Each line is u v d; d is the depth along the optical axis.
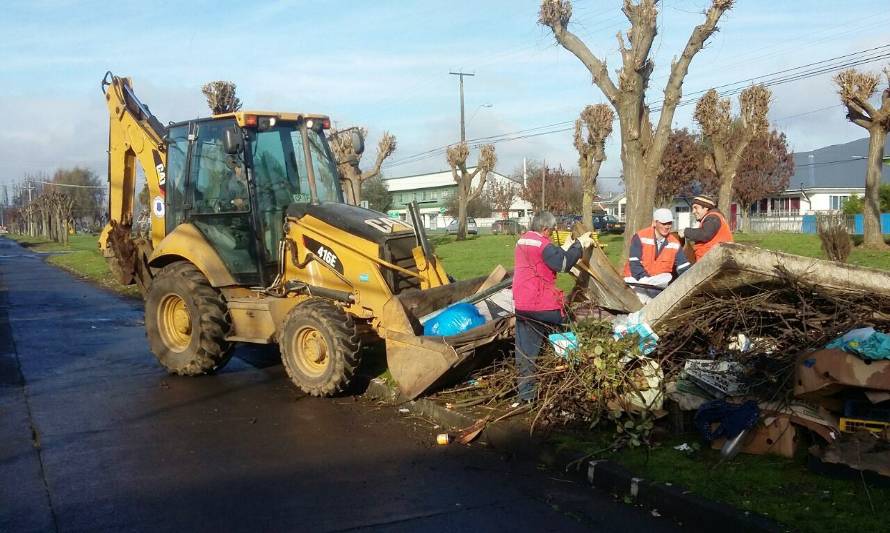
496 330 7.39
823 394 5.24
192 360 8.84
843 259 15.20
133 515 5.00
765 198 53.72
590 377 6.16
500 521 4.85
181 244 8.99
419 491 5.38
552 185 52.44
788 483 4.88
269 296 8.62
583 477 5.55
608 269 7.21
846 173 54.47
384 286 7.78
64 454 6.24
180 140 9.53
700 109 26.92
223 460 6.07
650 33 15.80
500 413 6.77
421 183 91.50
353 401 7.84
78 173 93.56
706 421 5.59
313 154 9.30
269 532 4.72
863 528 4.19
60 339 11.88
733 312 6.10
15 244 59.06
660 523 4.78
